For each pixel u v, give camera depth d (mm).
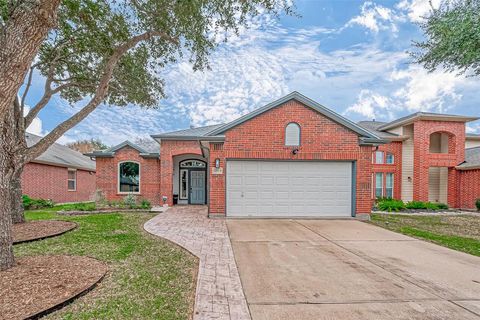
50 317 3217
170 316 3344
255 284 4363
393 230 8656
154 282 4328
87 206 12664
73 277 4277
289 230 8359
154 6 7035
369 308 3629
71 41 7566
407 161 17172
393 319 3363
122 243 6484
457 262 5555
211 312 3477
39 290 3773
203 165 16234
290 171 10625
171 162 14914
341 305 3703
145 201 13320
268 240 7125
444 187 17047
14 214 8383
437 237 7793
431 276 4781
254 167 10547
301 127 10484
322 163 10680
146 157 15297
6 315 3137
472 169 15375
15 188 8453
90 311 3389
